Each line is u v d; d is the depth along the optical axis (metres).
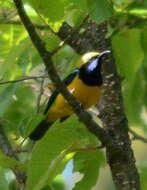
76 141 8.66
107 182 20.22
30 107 15.09
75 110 8.23
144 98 14.33
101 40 10.27
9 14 11.59
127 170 9.17
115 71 9.94
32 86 12.59
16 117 14.45
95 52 10.91
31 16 9.99
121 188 9.20
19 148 9.17
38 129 12.17
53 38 10.39
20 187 9.55
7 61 9.18
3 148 10.70
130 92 14.26
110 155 9.09
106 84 9.78
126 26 12.44
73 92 11.06
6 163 8.50
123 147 9.36
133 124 14.74
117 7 11.70
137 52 11.58
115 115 9.55
